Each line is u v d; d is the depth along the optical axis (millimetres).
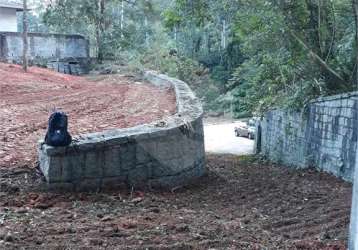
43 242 4684
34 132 9773
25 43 21781
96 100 15258
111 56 30328
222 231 5477
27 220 5363
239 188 8797
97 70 27688
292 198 7824
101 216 5762
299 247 5031
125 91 18453
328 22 12156
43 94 15906
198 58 38219
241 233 5473
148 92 18109
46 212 5770
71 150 6789
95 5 30219
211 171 10562
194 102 12156
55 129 6789
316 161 11539
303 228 5938
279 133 14914
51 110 12742
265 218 6441
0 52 25141
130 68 27547
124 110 13125
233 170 11953
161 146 7965
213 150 20484
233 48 30547
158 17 32594
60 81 20547
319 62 12016
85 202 6395
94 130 9961
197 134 9438
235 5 11688
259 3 11695
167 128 8156
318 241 5270
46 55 27172
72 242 4723
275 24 11914
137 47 31938
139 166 7598
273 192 8406
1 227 5039
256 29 12398
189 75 33531
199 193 8148
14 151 8055
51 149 6648
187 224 5656
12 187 6465
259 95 15234
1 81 17281
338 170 10109
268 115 16312
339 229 5824
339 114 10109
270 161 15133
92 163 7008
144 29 33125
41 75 21391
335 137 10336
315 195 8062
